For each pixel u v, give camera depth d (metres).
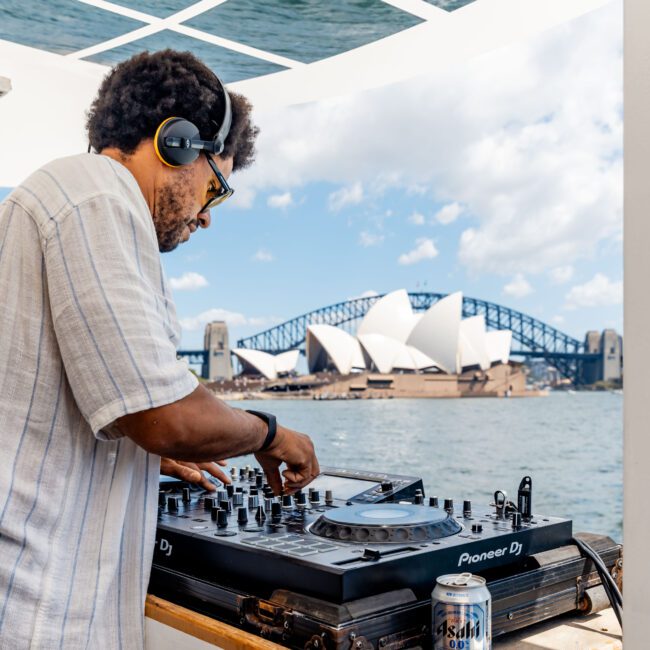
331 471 1.21
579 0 1.63
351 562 0.68
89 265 0.64
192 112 0.76
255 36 1.83
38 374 0.66
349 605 0.65
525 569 0.82
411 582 0.70
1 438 0.65
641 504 0.55
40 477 0.67
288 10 1.67
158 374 0.63
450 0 1.61
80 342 0.63
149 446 0.64
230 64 2.02
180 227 0.80
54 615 0.67
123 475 0.73
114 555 0.72
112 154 0.77
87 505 0.71
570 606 0.84
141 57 0.77
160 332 0.65
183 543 0.83
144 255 0.68
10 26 1.84
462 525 0.84
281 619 0.68
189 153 0.76
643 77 0.54
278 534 0.81
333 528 0.80
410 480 1.10
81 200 0.66
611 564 0.90
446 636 0.65
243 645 0.69
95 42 1.93
